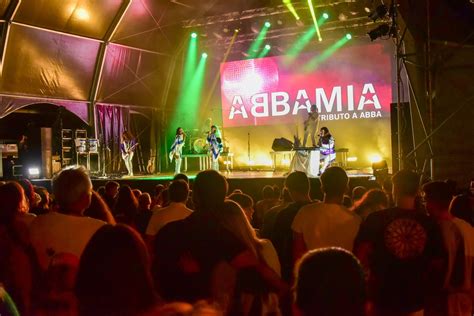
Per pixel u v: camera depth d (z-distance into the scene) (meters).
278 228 4.14
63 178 3.08
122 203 5.25
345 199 5.53
